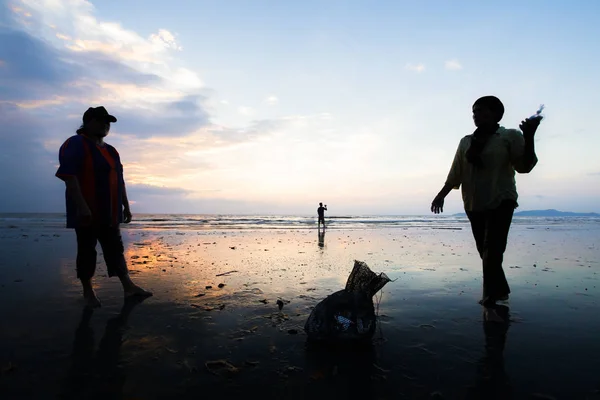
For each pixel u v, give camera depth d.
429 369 2.32
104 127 3.92
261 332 3.02
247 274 5.73
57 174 3.60
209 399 1.95
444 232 20.17
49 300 3.99
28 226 20.12
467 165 3.82
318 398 1.96
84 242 3.79
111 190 3.99
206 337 2.89
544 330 3.11
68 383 2.10
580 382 2.16
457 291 4.64
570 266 6.73
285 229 23.67
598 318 3.46
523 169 3.46
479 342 2.81
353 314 2.77
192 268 6.24
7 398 1.92
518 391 2.05
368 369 2.32
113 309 3.67
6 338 2.81
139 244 10.60
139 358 2.46
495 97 3.62
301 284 4.99
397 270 6.27
